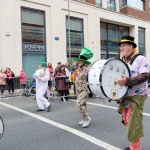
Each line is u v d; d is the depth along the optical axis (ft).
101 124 22.76
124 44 13.04
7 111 30.55
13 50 57.36
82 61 21.15
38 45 62.69
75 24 72.02
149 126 21.57
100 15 79.05
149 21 100.58
